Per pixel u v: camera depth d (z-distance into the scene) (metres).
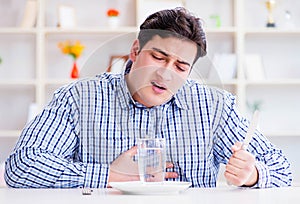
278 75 4.71
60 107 1.84
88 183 1.72
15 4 4.67
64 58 4.67
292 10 4.71
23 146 1.77
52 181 1.71
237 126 1.92
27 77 4.67
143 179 1.47
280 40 4.73
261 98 4.71
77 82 1.82
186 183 1.52
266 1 4.73
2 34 4.66
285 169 1.86
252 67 4.54
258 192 1.46
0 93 4.67
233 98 1.98
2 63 4.66
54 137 1.80
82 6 4.68
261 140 1.91
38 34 4.46
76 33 4.59
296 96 4.73
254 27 4.72
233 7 4.70
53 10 4.69
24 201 1.21
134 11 4.71
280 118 4.71
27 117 4.66
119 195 1.38
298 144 4.68
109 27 4.51
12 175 1.73
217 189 1.58
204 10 4.70
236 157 1.63
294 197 1.29
